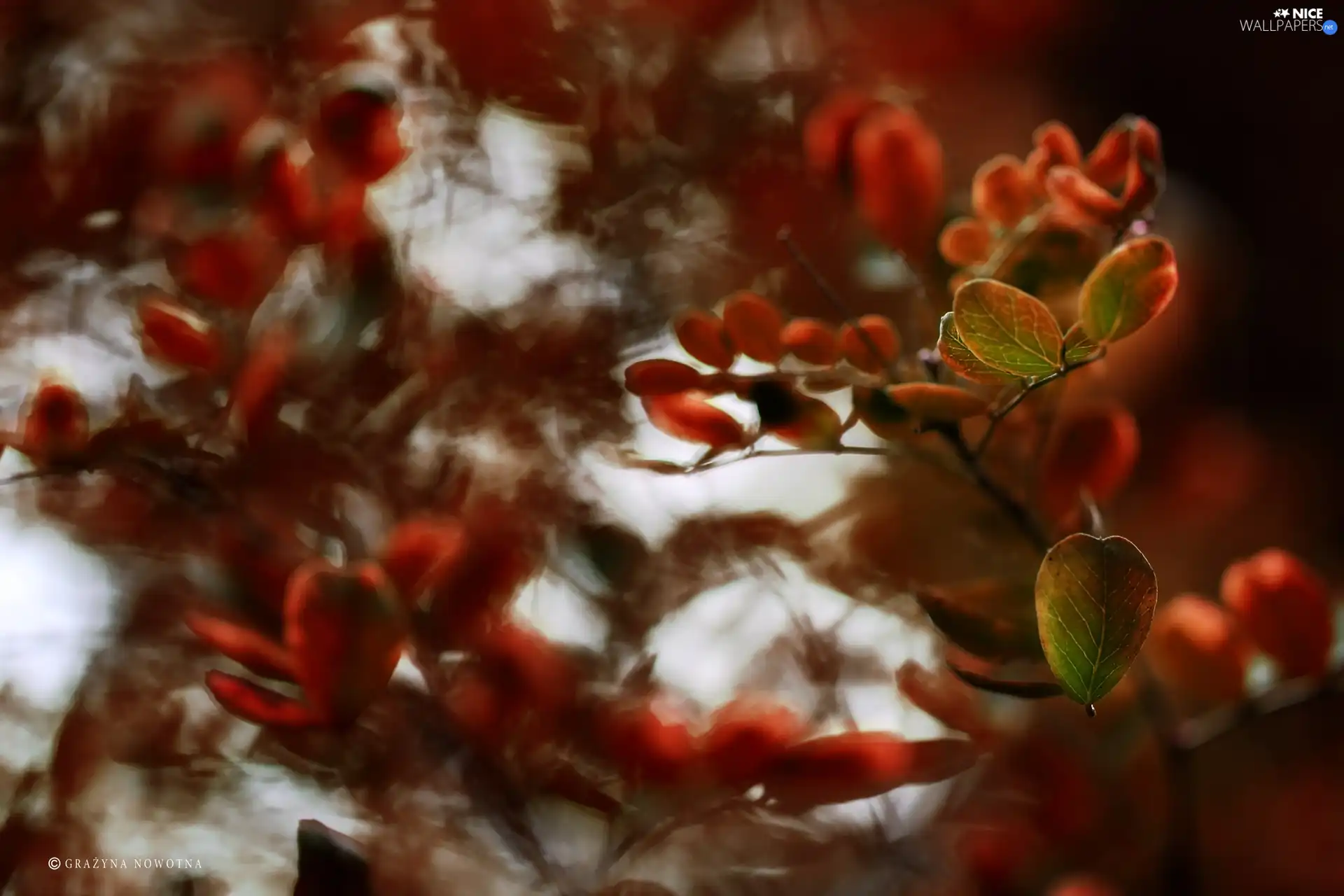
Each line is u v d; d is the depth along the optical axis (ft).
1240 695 3.21
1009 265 3.03
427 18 4.05
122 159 3.70
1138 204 2.97
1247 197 6.08
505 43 4.07
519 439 3.76
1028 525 3.06
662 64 4.43
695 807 3.21
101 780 3.43
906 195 3.15
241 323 3.33
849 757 3.17
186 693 3.49
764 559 3.80
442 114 4.12
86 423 3.18
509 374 3.78
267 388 3.25
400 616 3.01
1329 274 5.86
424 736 3.28
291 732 3.12
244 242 3.32
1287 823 4.59
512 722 3.27
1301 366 5.72
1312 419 5.60
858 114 3.18
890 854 3.53
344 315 3.33
